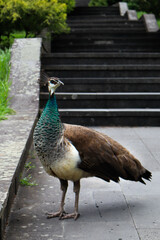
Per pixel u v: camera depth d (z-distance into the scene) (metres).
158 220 3.86
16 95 7.75
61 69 9.51
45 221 3.82
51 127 3.60
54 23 10.78
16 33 12.25
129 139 7.04
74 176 3.75
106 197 4.47
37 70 8.40
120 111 8.16
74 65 9.53
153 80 9.24
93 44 12.74
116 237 3.50
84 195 4.53
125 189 4.73
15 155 4.58
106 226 3.72
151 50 12.96
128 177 3.97
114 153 3.90
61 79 9.23
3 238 3.42
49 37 11.91
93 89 9.27
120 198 4.45
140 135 7.35
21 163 4.93
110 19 15.84
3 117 6.58
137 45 12.95
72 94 8.59
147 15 14.87
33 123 6.32
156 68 9.66
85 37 13.34
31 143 6.28
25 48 9.21
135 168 3.96
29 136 5.67
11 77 8.22
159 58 10.41
